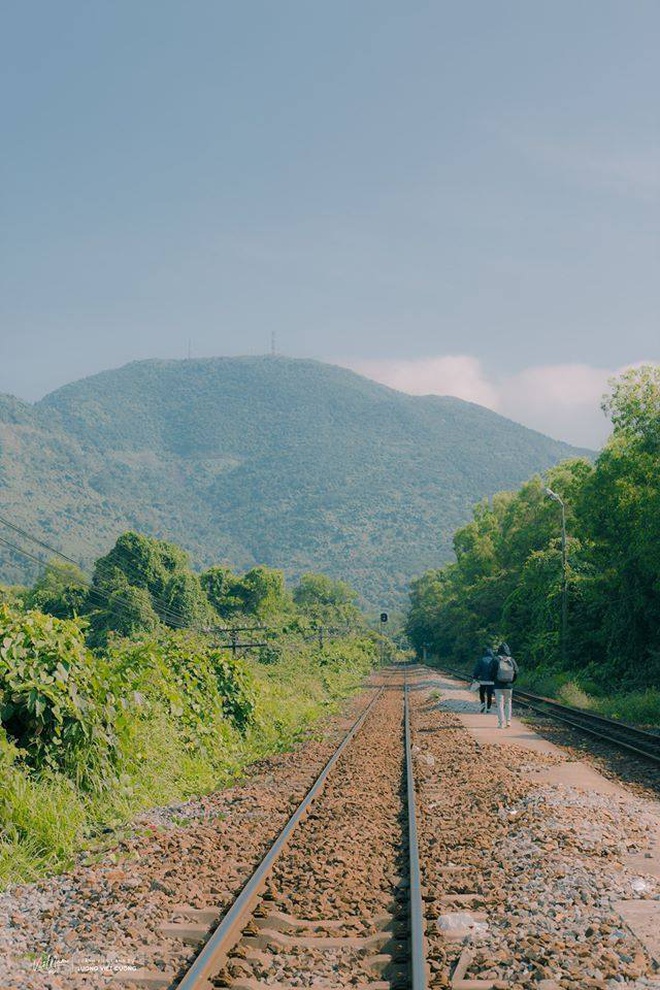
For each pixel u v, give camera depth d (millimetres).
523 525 80688
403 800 13367
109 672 13445
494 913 7574
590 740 21641
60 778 11203
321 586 178375
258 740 21281
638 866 9023
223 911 7445
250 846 10062
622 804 12617
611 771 16562
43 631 12273
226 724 19766
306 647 63531
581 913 7449
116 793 11906
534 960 6406
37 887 8383
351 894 8164
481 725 25703
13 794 9898
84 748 11914
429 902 7859
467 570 108688
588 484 43969
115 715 12805
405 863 9375
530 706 34188
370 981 6242
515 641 64562
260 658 52000
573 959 6414
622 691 38281
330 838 10383
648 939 6773
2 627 11984
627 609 41281
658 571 37500
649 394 42688
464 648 99250
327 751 19281
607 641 46156
